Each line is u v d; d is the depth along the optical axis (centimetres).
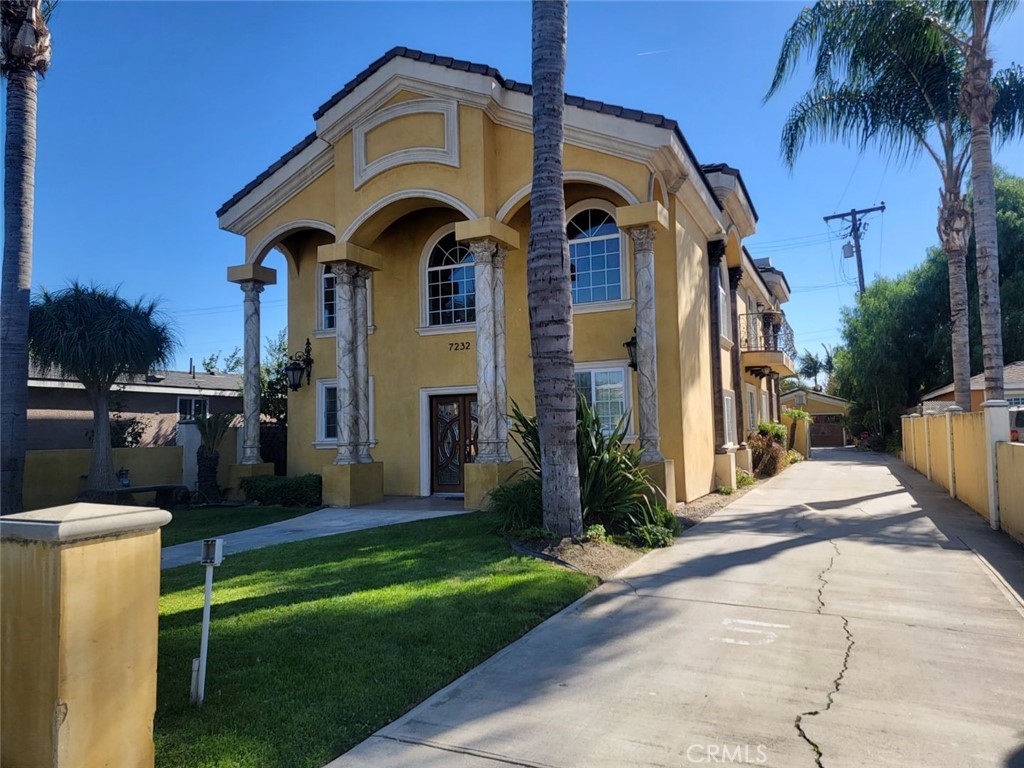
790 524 1045
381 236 1582
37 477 1320
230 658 471
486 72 1243
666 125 1145
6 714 281
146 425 2183
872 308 3344
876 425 3500
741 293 2230
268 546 927
